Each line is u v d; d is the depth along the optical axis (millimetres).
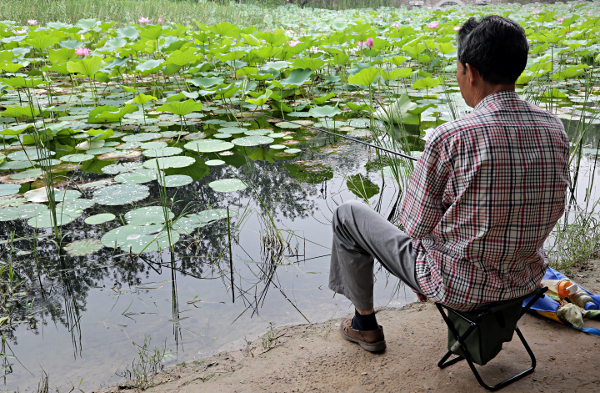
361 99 5723
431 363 1546
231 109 5664
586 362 1514
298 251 2529
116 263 2416
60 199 3062
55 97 6086
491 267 1182
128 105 4516
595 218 2707
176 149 4023
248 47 7031
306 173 3568
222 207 3012
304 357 1623
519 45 1092
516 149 1086
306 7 20344
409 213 1253
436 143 1144
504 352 1584
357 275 1539
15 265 2385
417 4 24484
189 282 2260
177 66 5941
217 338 1823
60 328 1924
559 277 1924
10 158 3863
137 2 13039
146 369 1646
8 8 10539
